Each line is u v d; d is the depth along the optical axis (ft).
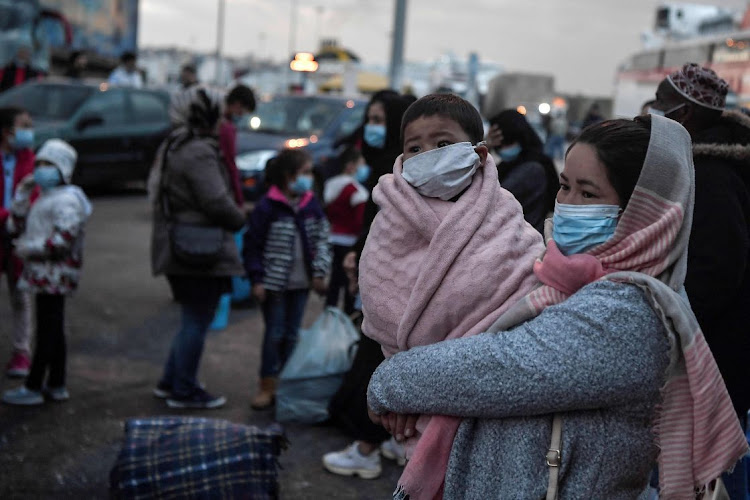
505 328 5.58
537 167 13.78
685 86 9.68
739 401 9.16
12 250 17.26
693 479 5.35
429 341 5.79
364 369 13.76
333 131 40.19
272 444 10.91
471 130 6.21
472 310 5.68
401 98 13.61
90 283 26.32
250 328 22.90
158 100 46.19
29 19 54.49
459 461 5.56
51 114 42.04
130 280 27.22
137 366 18.94
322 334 16.08
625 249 5.38
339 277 21.84
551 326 5.27
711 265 8.51
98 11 78.28
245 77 144.15
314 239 17.25
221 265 15.75
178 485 10.44
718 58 49.88
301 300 17.33
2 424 15.05
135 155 44.09
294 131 40.65
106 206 42.57
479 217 5.81
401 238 5.99
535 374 5.19
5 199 17.84
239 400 17.20
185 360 16.29
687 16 62.03
